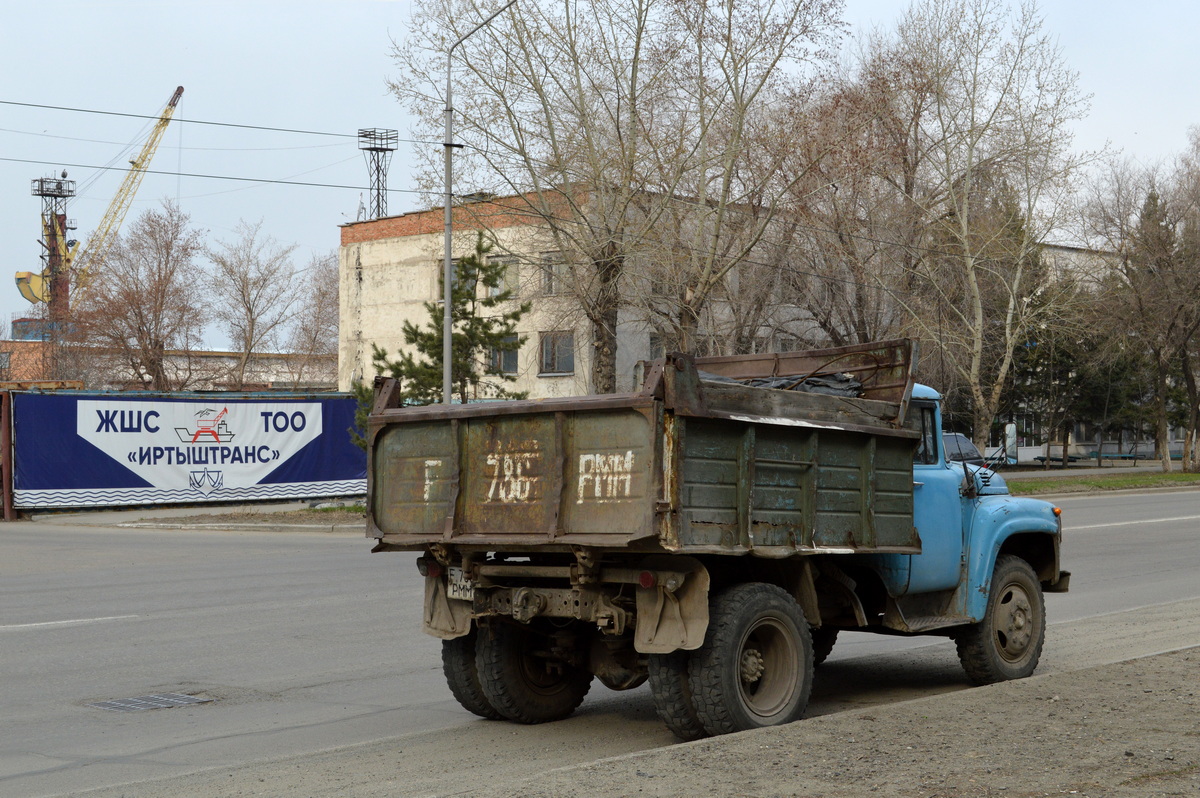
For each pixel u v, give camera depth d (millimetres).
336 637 11242
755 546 6531
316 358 78500
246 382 80875
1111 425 62219
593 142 28516
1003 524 8656
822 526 7008
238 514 29391
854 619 8023
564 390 45156
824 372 8391
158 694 8727
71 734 7453
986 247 37125
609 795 5059
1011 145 36812
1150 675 7801
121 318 63438
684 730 6637
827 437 7066
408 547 7367
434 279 52844
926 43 36219
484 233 29141
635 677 7520
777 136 29812
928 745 5848
